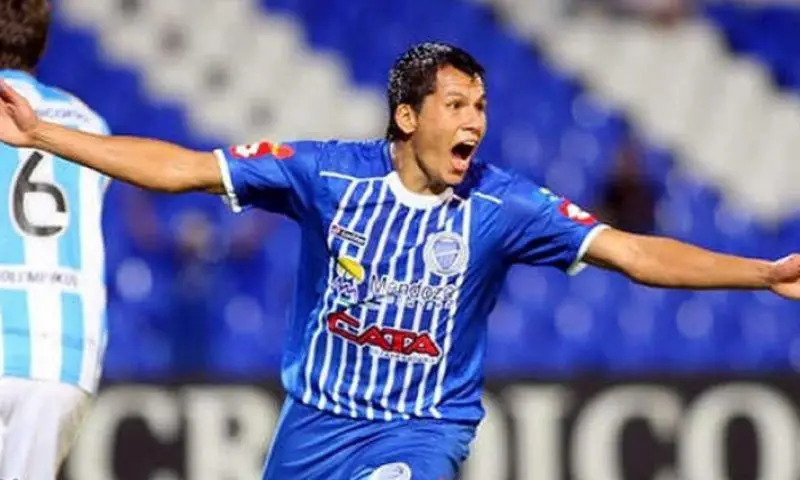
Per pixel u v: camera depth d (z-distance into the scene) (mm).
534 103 46156
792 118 46719
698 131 45875
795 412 31734
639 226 42031
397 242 17500
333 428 18250
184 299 38375
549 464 31547
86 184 18734
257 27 46312
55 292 18359
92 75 44312
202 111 44000
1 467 18141
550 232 17609
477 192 17562
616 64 47312
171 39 45469
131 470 31016
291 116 44531
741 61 47781
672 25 48438
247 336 38344
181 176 17219
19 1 18844
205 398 31297
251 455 31219
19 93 18641
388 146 17672
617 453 31625
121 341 37844
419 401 18094
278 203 17828
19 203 18344
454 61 17203
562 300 40188
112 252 38906
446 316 17734
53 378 18250
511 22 48094
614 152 43719
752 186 44594
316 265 17859
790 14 49188
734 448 31703
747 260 17234
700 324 40031
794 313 40219
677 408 31734
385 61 46469
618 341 39844
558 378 31672
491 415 31578
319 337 18031
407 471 17688
